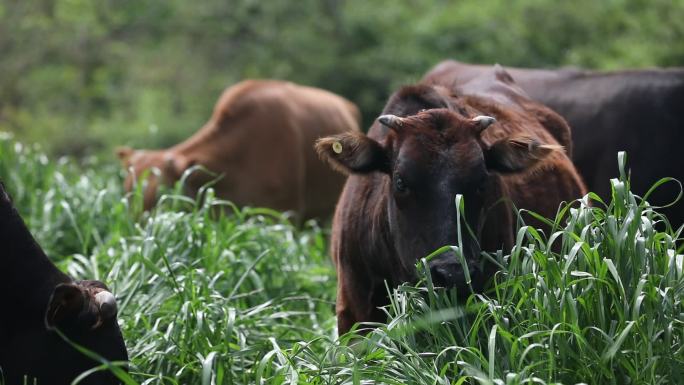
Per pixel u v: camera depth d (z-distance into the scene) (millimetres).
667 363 8562
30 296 9297
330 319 12578
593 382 8422
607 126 15930
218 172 21750
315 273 14156
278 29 42062
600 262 8961
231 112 22375
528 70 17125
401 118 10148
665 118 15852
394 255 10453
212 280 11539
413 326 9000
